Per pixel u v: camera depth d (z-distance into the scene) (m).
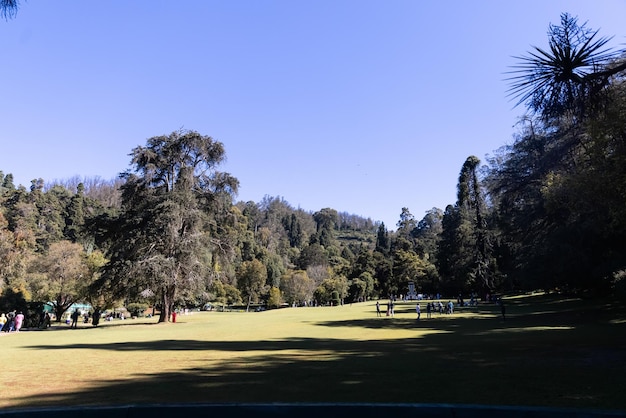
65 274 47.62
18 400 7.05
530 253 35.44
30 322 38.91
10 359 13.07
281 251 139.50
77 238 91.94
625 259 24.84
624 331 18.91
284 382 8.50
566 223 27.94
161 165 38.00
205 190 40.00
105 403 6.73
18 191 99.56
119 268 34.81
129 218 37.31
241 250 102.31
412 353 13.54
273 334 23.28
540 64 6.95
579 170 15.95
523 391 7.26
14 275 46.88
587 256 26.81
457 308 48.28
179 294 38.94
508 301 56.34
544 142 32.03
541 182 30.84
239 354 14.00
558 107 7.05
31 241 63.97
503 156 39.28
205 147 39.25
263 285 91.69
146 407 4.85
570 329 21.08
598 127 10.13
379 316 40.06
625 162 10.88
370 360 11.95
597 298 38.25
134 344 18.34
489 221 56.84
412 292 85.81
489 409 4.57
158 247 35.66
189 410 4.82
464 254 66.25
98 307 43.28
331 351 14.62
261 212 188.25
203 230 40.09
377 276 104.50
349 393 7.31
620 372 9.09
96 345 18.06
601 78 7.15
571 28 6.79
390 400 6.73
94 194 175.62
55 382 8.86
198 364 11.60
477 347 14.78
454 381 8.32
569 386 7.63
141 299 37.16
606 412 4.42
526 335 18.94
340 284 89.19
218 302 90.81
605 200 12.96
